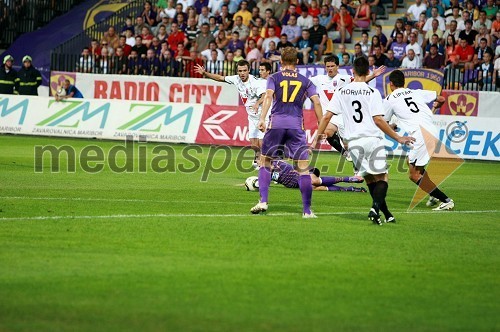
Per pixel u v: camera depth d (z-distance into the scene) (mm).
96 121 83688
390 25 95562
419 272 26531
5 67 89312
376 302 22812
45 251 28031
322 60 90688
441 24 88688
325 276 25531
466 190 51781
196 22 97562
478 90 79875
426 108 42750
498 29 86000
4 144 75125
